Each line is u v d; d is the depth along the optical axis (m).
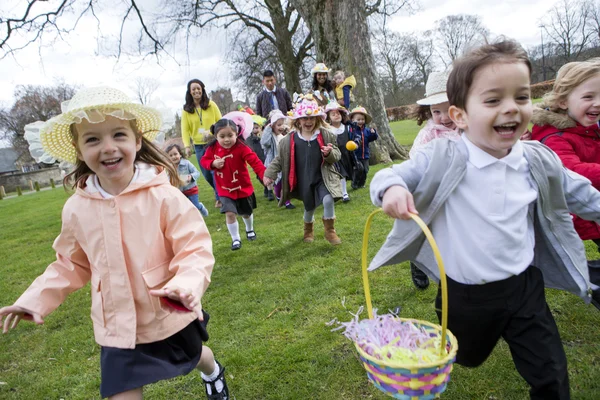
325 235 4.45
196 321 1.93
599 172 2.17
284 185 4.54
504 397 2.02
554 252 1.76
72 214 1.84
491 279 1.64
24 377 2.75
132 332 1.74
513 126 1.56
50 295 1.82
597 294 2.21
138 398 1.71
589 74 2.27
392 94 46.34
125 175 1.83
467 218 1.67
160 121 2.02
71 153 2.07
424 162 1.71
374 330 1.61
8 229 8.91
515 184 1.67
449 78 1.69
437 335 1.63
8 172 57.06
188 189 6.63
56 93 45.25
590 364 2.16
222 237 5.46
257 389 2.29
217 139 4.77
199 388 2.37
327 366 2.40
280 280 3.71
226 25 20.31
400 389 1.39
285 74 23.19
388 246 1.83
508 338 1.72
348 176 6.48
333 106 6.50
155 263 1.80
